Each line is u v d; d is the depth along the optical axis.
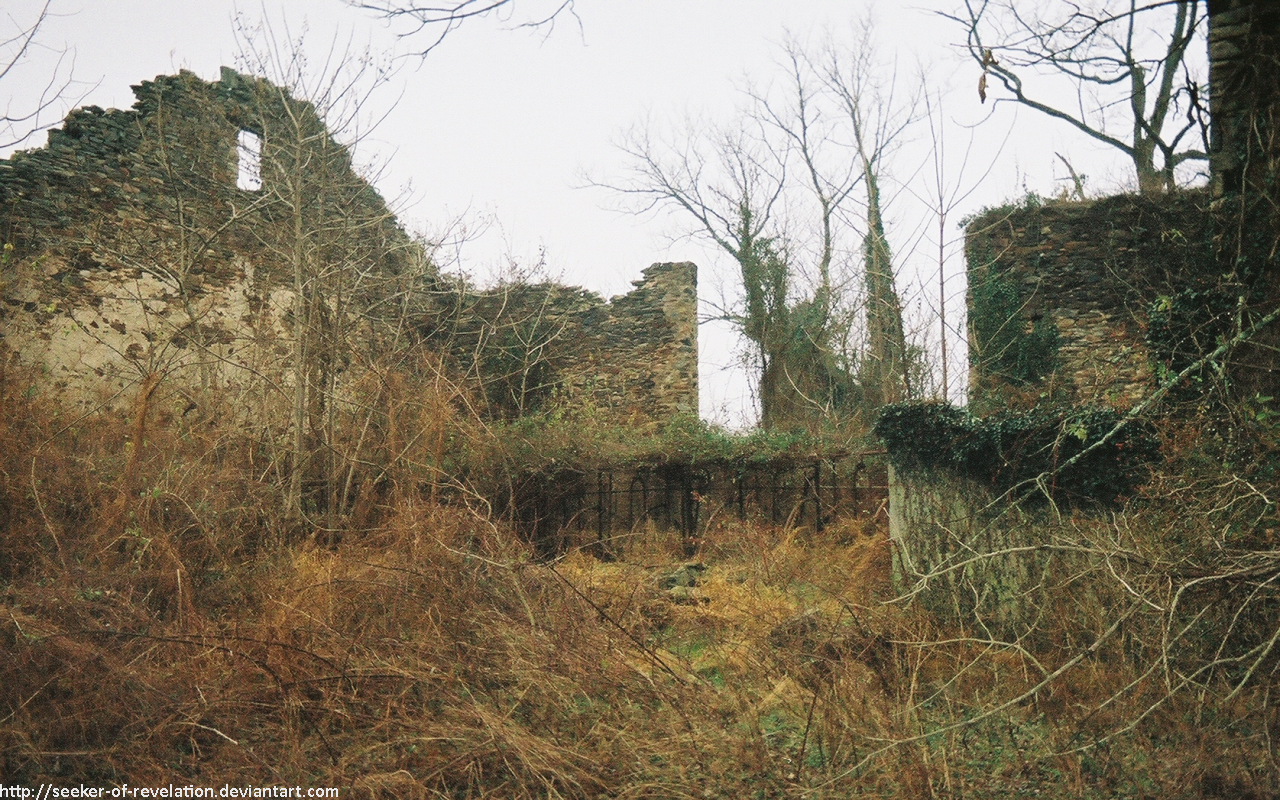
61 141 13.02
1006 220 15.22
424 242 12.64
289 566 6.85
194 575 6.27
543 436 11.63
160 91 13.63
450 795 3.97
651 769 4.10
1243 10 6.60
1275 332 6.13
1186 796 3.90
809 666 5.21
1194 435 5.69
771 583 7.65
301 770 4.08
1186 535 4.92
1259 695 4.49
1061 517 6.02
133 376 12.57
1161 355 6.71
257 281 14.27
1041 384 14.05
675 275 18.33
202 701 4.43
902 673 5.07
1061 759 4.21
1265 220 6.30
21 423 7.62
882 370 14.48
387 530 6.98
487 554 6.20
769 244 19.80
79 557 6.25
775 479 10.59
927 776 3.92
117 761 4.13
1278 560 4.15
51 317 12.39
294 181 10.10
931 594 6.33
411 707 4.61
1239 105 6.55
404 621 5.73
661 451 10.97
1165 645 3.96
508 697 4.75
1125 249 14.44
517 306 17.48
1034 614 5.91
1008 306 14.73
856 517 9.85
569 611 5.52
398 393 9.24
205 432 8.75
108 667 4.47
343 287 11.05
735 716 4.73
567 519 10.84
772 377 18.70
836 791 3.97
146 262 13.20
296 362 8.94
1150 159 16.56
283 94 9.98
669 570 8.73
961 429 6.55
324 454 9.27
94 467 7.39
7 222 12.37
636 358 18.28
